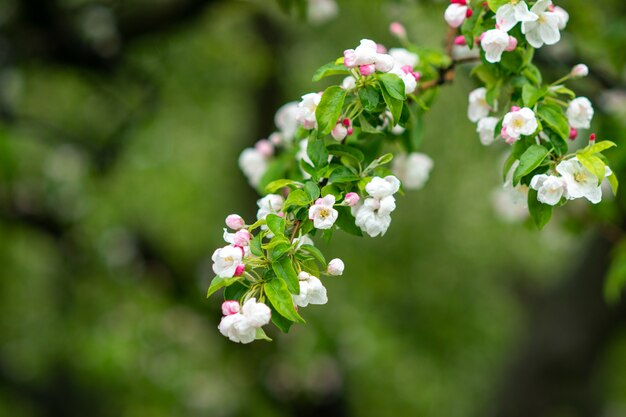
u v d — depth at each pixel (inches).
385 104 90.4
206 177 377.7
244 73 304.5
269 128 334.0
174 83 281.6
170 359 323.9
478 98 100.7
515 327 382.0
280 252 79.7
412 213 360.8
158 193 359.6
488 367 388.5
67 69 243.3
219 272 80.0
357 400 374.3
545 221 88.0
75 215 280.7
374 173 90.7
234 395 339.3
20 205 273.3
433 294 381.7
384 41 267.3
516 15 88.0
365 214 85.3
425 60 109.3
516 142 89.0
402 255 371.9
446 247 371.2
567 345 303.1
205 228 376.5
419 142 111.2
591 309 301.1
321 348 319.0
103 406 347.6
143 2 219.8
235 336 79.7
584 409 317.1
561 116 89.9
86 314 309.3
